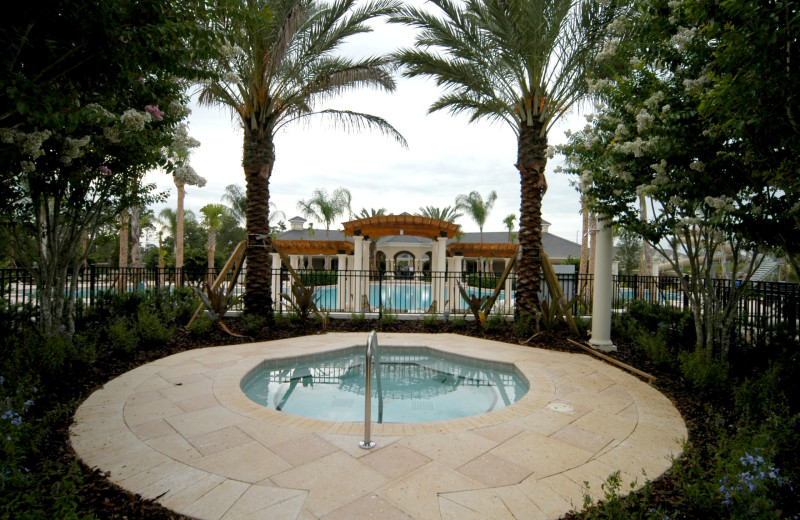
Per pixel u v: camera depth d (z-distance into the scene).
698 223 4.97
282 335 8.82
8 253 7.29
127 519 2.51
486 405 5.38
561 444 3.70
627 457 3.45
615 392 5.24
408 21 9.28
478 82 9.44
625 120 5.39
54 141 4.51
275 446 3.58
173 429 3.92
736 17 2.79
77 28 2.87
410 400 5.58
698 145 4.09
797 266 4.25
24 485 2.42
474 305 10.02
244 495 2.81
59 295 6.34
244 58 8.41
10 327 6.14
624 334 8.47
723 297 7.22
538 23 7.85
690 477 2.96
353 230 14.79
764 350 5.80
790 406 3.95
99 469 3.13
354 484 2.97
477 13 8.69
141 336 7.34
